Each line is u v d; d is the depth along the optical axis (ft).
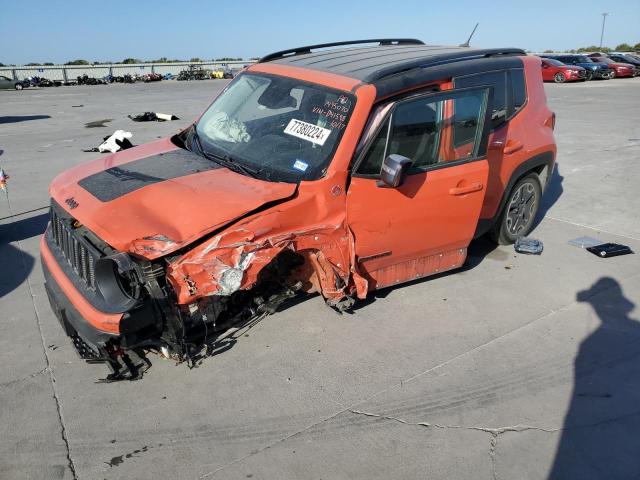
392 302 15.28
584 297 15.78
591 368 12.50
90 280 10.95
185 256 10.48
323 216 12.21
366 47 17.51
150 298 10.41
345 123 12.56
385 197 12.91
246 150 13.67
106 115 56.08
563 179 28.27
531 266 17.78
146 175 12.78
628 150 35.17
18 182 27.55
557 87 84.02
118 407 11.02
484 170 14.52
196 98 75.72
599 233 20.77
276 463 9.66
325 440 10.21
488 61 16.02
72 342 11.99
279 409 11.01
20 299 15.34
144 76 143.74
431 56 14.80
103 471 9.45
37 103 71.00
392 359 12.71
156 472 9.45
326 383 11.82
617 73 103.24
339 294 12.98
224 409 10.99
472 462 9.77
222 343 13.16
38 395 11.35
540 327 14.16
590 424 10.77
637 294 15.96
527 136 17.47
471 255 18.60
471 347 13.24
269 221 11.38
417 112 13.30
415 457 9.86
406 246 14.01
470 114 14.19
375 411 11.00
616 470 9.66
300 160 12.70
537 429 10.61
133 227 10.61
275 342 13.28
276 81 14.83
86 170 13.67
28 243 19.36
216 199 11.43
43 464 9.58
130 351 12.26
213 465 9.61
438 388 11.73
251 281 11.17
